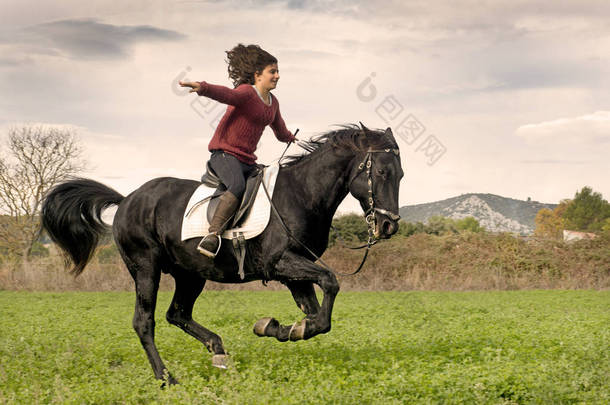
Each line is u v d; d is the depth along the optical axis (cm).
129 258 684
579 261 2444
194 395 522
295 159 646
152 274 671
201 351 755
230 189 614
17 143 2991
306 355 724
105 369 659
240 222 617
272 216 609
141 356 727
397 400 491
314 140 653
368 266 2439
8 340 815
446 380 559
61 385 527
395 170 605
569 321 1035
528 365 616
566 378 565
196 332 699
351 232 2505
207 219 627
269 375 614
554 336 854
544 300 1703
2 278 2366
